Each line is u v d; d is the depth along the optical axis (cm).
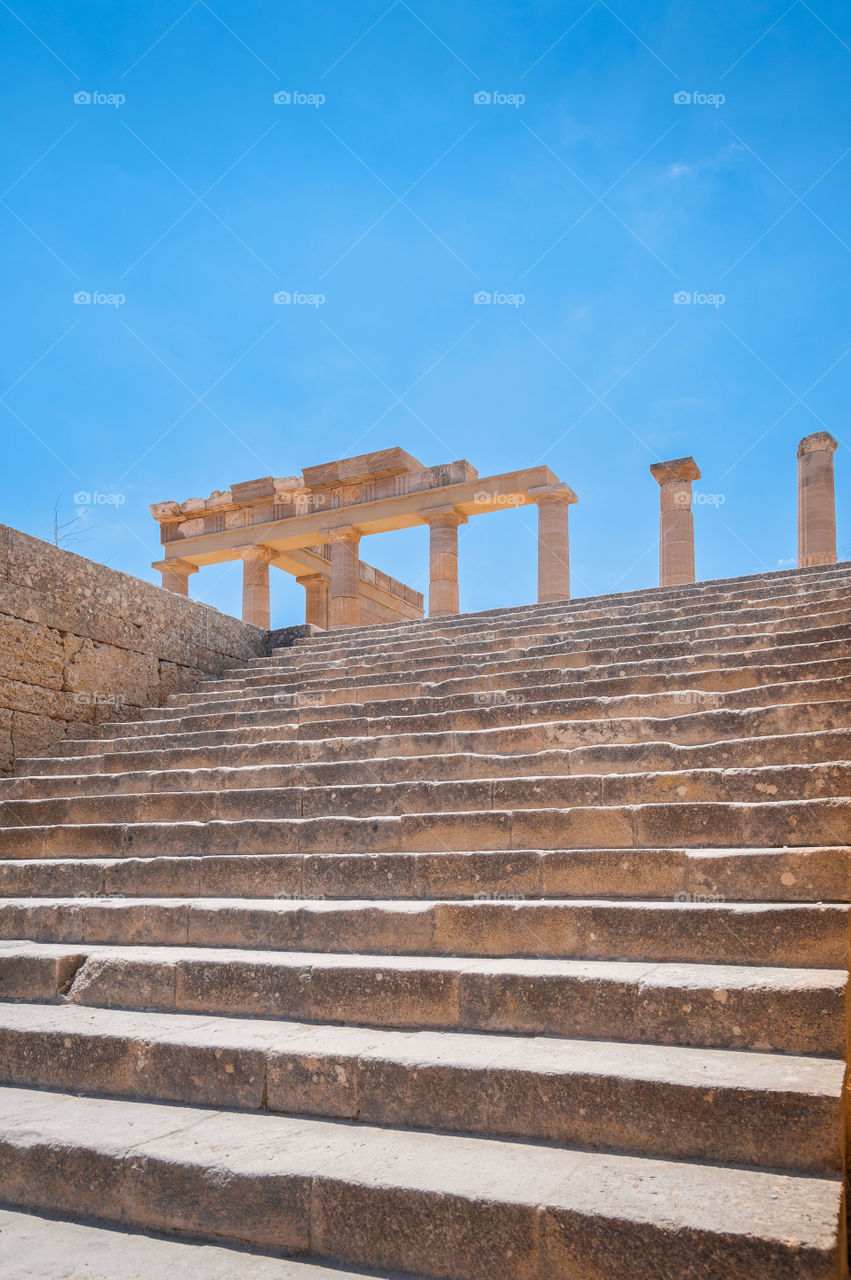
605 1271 251
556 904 420
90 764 823
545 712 677
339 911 462
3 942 541
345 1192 287
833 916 367
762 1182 271
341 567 2291
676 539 1986
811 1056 323
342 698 870
